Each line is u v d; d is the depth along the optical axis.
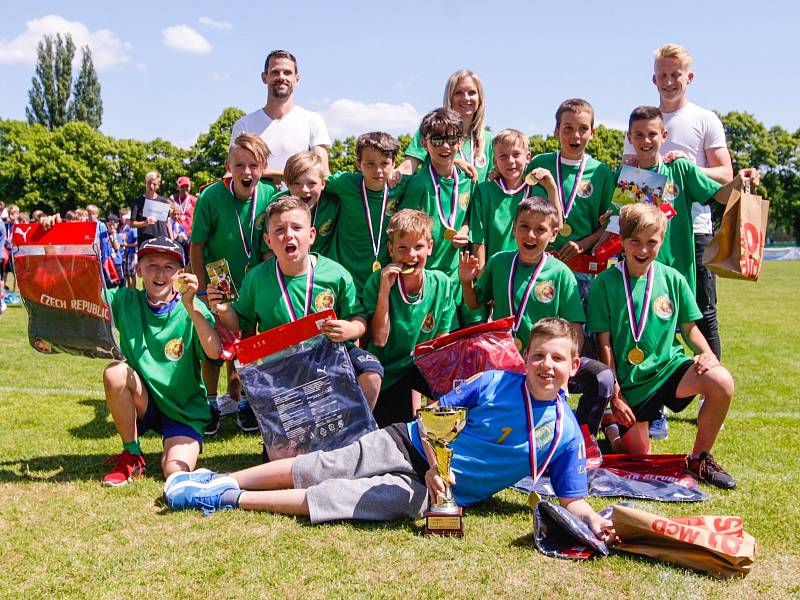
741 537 3.31
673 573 3.20
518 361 4.48
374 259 5.87
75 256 4.30
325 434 4.39
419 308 5.08
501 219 5.84
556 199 5.62
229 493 3.90
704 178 5.80
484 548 3.44
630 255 4.98
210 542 3.43
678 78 6.54
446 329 5.22
